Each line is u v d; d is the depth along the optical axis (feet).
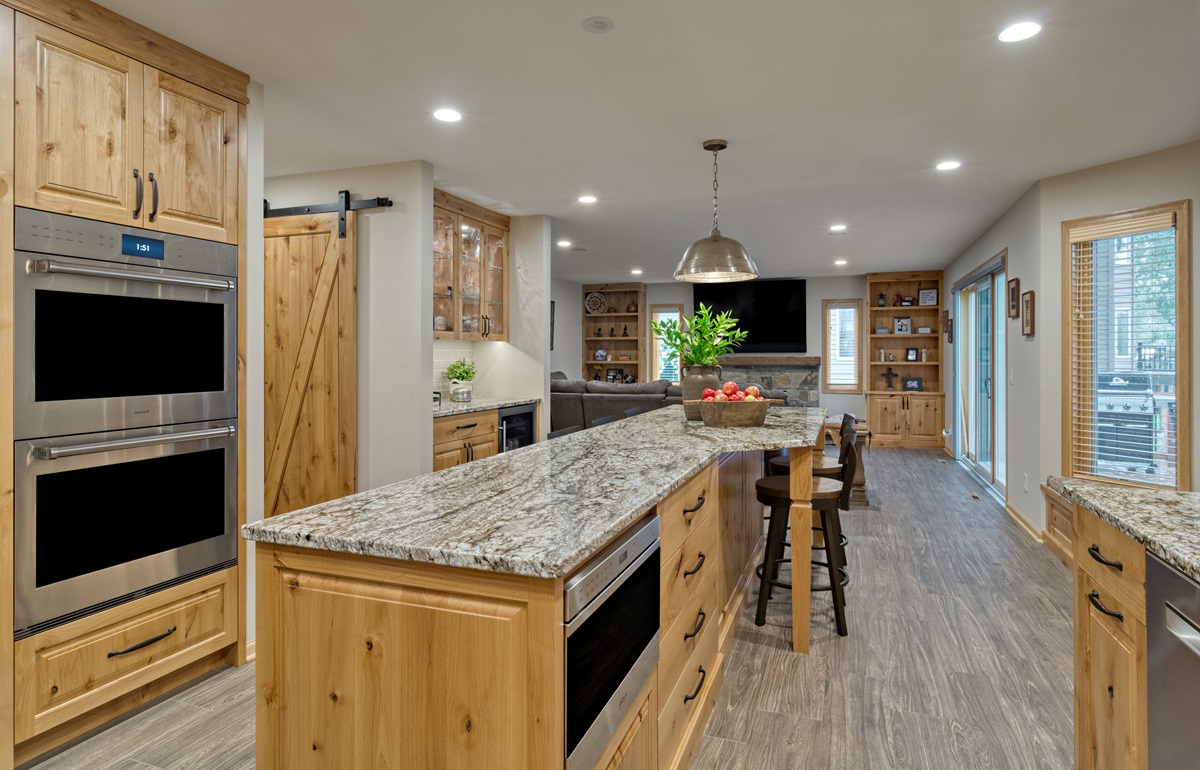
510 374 18.52
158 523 7.75
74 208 6.87
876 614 10.62
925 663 8.89
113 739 7.08
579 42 8.24
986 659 8.99
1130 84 9.43
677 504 6.26
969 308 24.98
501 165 13.48
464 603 3.94
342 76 9.16
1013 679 8.43
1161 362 12.48
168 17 7.49
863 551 14.14
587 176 14.21
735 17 7.62
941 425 30.32
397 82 9.40
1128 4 7.32
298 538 4.28
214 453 8.43
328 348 13.50
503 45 8.31
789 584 9.50
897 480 22.30
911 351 31.50
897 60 8.70
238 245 8.79
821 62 8.77
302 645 4.39
